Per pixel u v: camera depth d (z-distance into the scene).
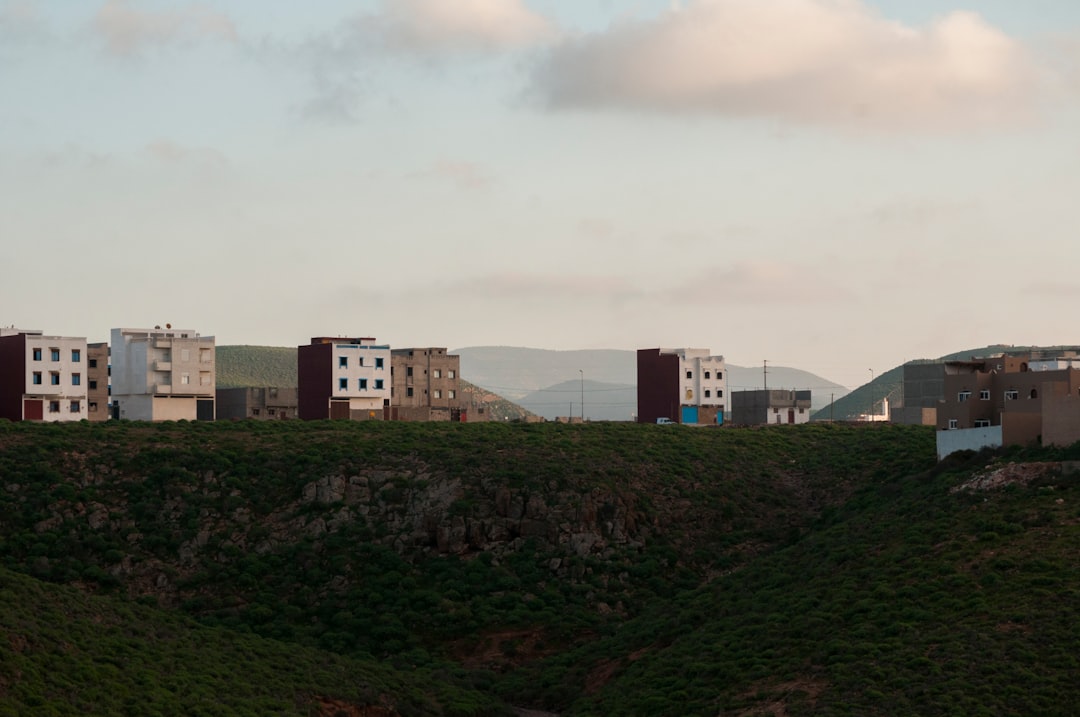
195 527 110.50
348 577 105.12
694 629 86.94
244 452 122.81
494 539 108.94
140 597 102.50
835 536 94.19
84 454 119.25
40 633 69.44
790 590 85.50
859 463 124.12
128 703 65.06
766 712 66.31
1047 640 65.88
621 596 102.06
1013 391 104.50
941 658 66.56
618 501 112.62
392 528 111.25
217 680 72.50
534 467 117.50
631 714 73.44
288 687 75.50
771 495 119.69
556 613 99.31
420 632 98.12
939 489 93.94
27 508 110.19
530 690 87.38
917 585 76.56
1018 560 75.56
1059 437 94.31
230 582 104.62
